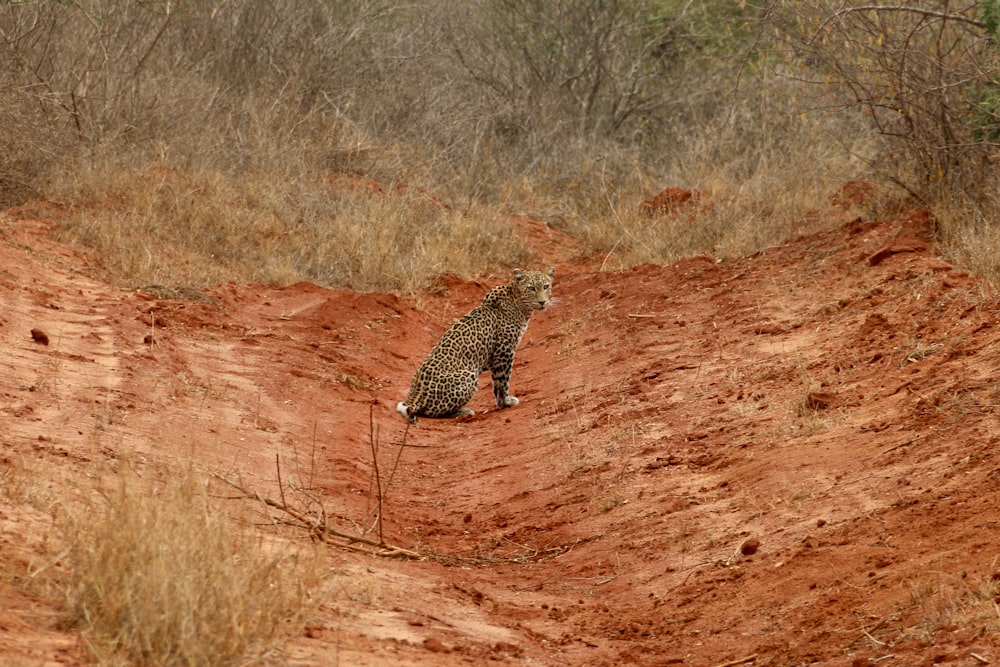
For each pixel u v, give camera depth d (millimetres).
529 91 61094
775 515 17578
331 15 57719
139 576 11367
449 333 28078
